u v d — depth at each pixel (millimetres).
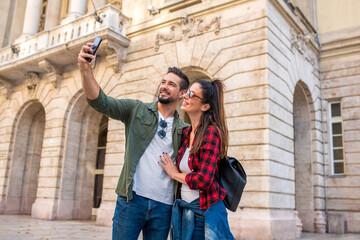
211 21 10648
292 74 11055
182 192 2514
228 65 10055
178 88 2965
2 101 16844
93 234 8719
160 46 11719
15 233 8188
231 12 10367
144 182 2705
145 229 2781
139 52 12227
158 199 2719
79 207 13789
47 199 13445
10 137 15961
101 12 12633
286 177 9664
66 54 13328
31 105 15938
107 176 11859
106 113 2740
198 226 2365
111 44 12117
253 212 8688
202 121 2471
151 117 2844
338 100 13227
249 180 8977
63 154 13727
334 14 13773
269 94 9266
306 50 12562
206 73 10562
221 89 2619
